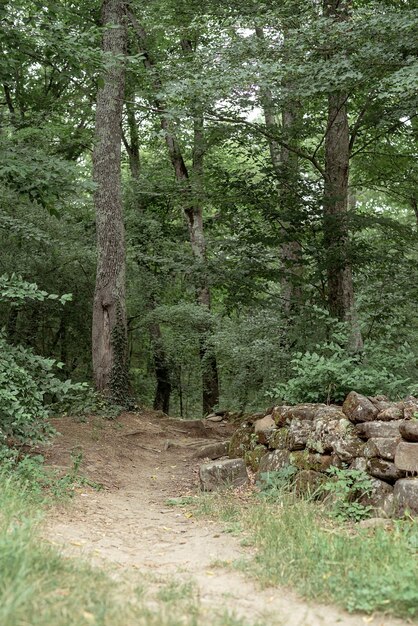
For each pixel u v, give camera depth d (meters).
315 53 11.19
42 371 8.59
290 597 4.29
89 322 20.12
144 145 25.50
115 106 15.31
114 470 10.26
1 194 14.49
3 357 8.07
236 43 11.17
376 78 11.44
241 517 6.82
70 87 18.70
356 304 13.85
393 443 6.98
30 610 3.33
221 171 15.12
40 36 9.27
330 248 13.66
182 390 27.78
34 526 5.29
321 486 7.16
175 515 7.43
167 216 22.78
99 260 15.11
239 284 15.20
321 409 8.41
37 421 8.64
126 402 14.77
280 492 7.39
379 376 9.07
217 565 5.05
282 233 14.61
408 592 4.00
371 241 16.17
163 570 4.93
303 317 13.34
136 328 21.73
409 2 11.62
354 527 6.25
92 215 19.47
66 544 5.35
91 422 12.93
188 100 12.14
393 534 5.46
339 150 14.27
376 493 6.85
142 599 3.95
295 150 14.34
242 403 15.42
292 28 11.53
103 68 10.18
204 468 8.77
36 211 16.22
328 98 13.71
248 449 9.87
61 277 18.52
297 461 8.15
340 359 9.68
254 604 4.14
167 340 22.12
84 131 16.50
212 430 14.86
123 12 15.85
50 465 9.23
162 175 22.97
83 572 4.29
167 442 12.66
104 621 3.41
